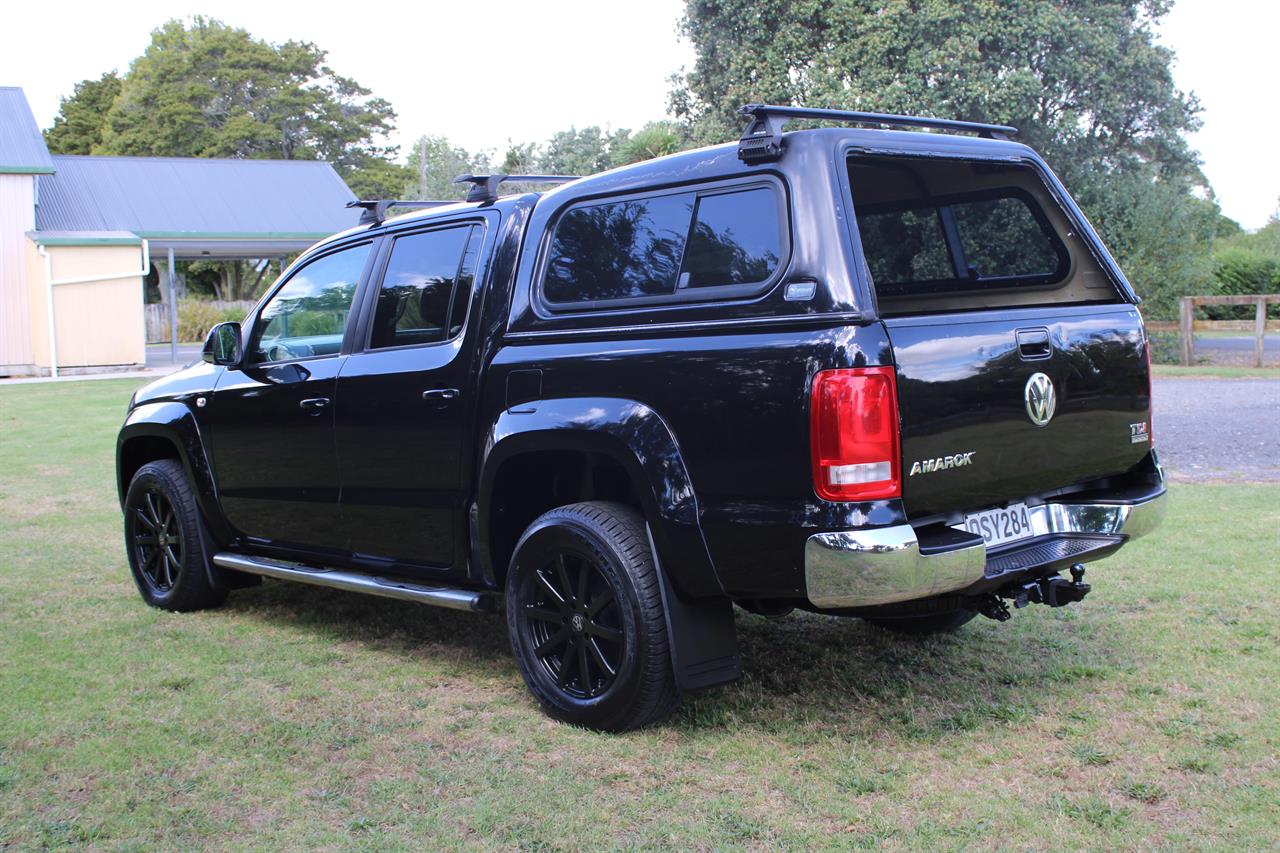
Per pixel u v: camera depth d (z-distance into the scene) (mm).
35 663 4566
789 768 3396
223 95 56344
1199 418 11469
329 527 4766
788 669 4305
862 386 3092
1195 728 3578
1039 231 4230
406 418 4301
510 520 4109
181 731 3791
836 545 3107
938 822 3000
